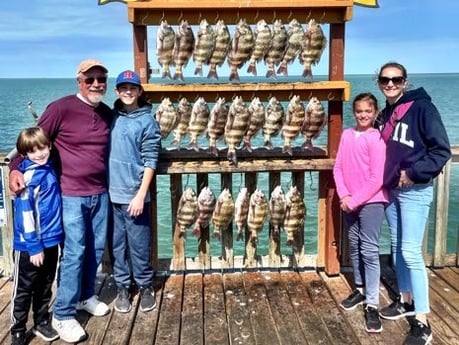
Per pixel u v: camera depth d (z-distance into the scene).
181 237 4.32
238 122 3.89
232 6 3.82
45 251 3.12
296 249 4.38
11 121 27.89
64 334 3.23
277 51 3.92
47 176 3.10
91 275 3.56
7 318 3.55
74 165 3.26
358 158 3.43
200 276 4.30
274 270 4.39
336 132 4.15
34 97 57.94
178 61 3.88
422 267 3.19
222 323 3.46
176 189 4.25
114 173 3.52
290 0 3.84
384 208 3.44
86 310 3.62
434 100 39.56
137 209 3.49
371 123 3.44
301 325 3.42
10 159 3.28
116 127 3.49
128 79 3.40
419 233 3.19
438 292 3.92
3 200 4.12
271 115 3.96
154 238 4.27
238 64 3.91
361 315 3.55
